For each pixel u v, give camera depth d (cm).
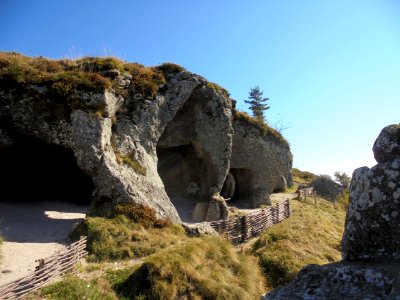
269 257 1291
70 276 923
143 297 887
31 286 827
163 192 1550
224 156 1950
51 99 1437
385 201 400
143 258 1122
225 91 2114
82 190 1883
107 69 1619
